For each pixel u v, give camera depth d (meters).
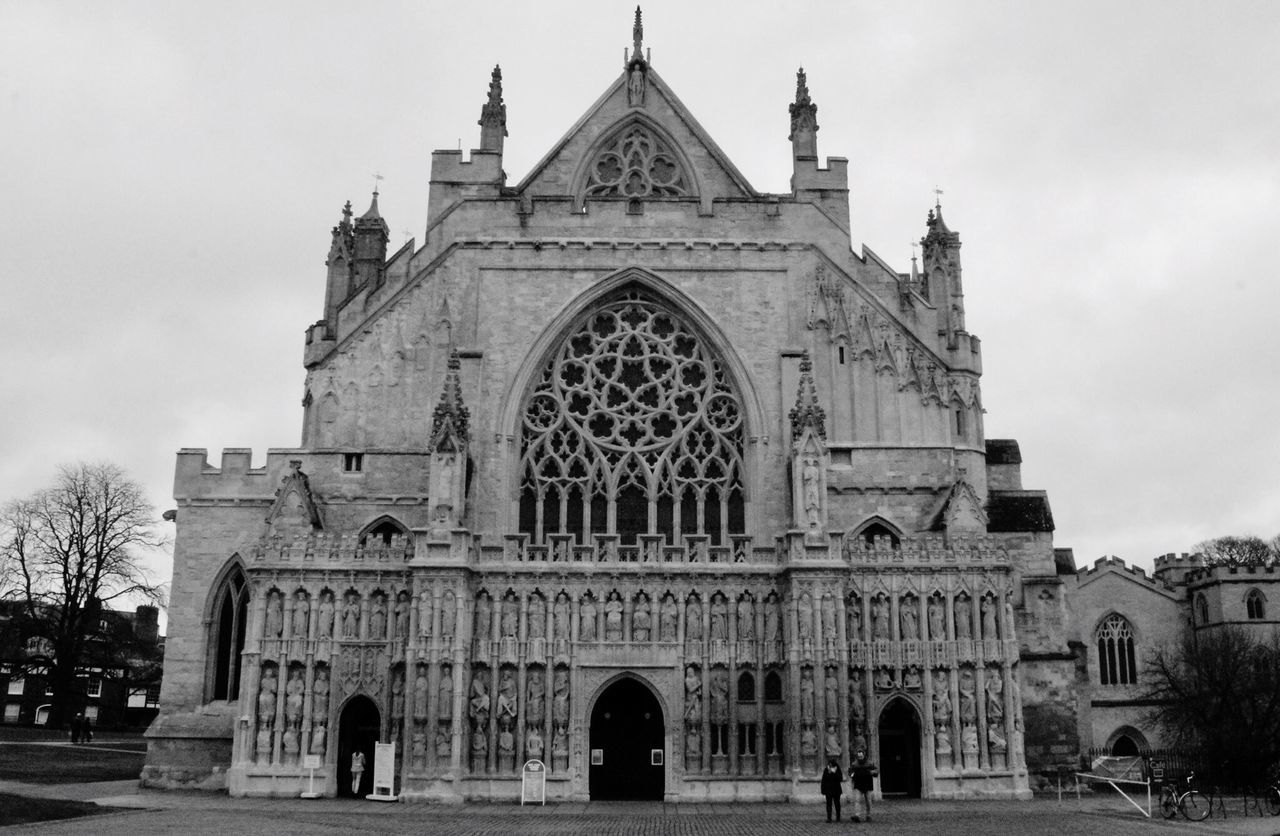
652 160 72.38
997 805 52.94
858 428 65.06
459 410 59.44
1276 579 110.25
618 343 66.44
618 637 57.06
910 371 65.94
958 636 57.59
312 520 60.78
